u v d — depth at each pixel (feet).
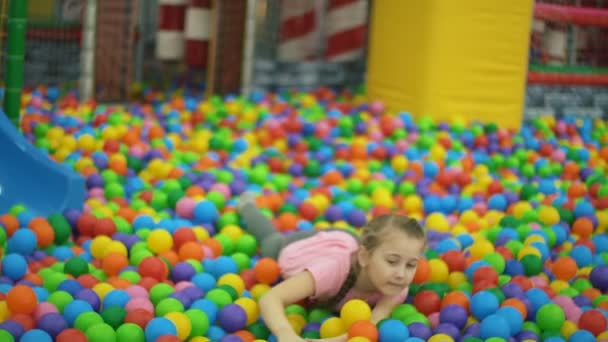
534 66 27.45
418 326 10.94
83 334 10.10
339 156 21.39
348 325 11.02
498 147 23.39
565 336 11.32
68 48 30.14
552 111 28.86
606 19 27.73
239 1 28.78
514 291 12.01
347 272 11.81
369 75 27.61
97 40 26.25
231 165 20.18
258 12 31.86
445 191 19.51
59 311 11.12
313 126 23.35
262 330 11.42
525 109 28.09
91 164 18.51
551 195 18.07
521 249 13.99
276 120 24.04
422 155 21.80
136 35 31.01
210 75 28.14
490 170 21.48
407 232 11.07
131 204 16.53
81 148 20.12
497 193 18.61
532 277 13.17
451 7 24.77
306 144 22.21
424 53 25.13
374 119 24.99
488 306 11.38
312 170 20.10
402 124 24.13
